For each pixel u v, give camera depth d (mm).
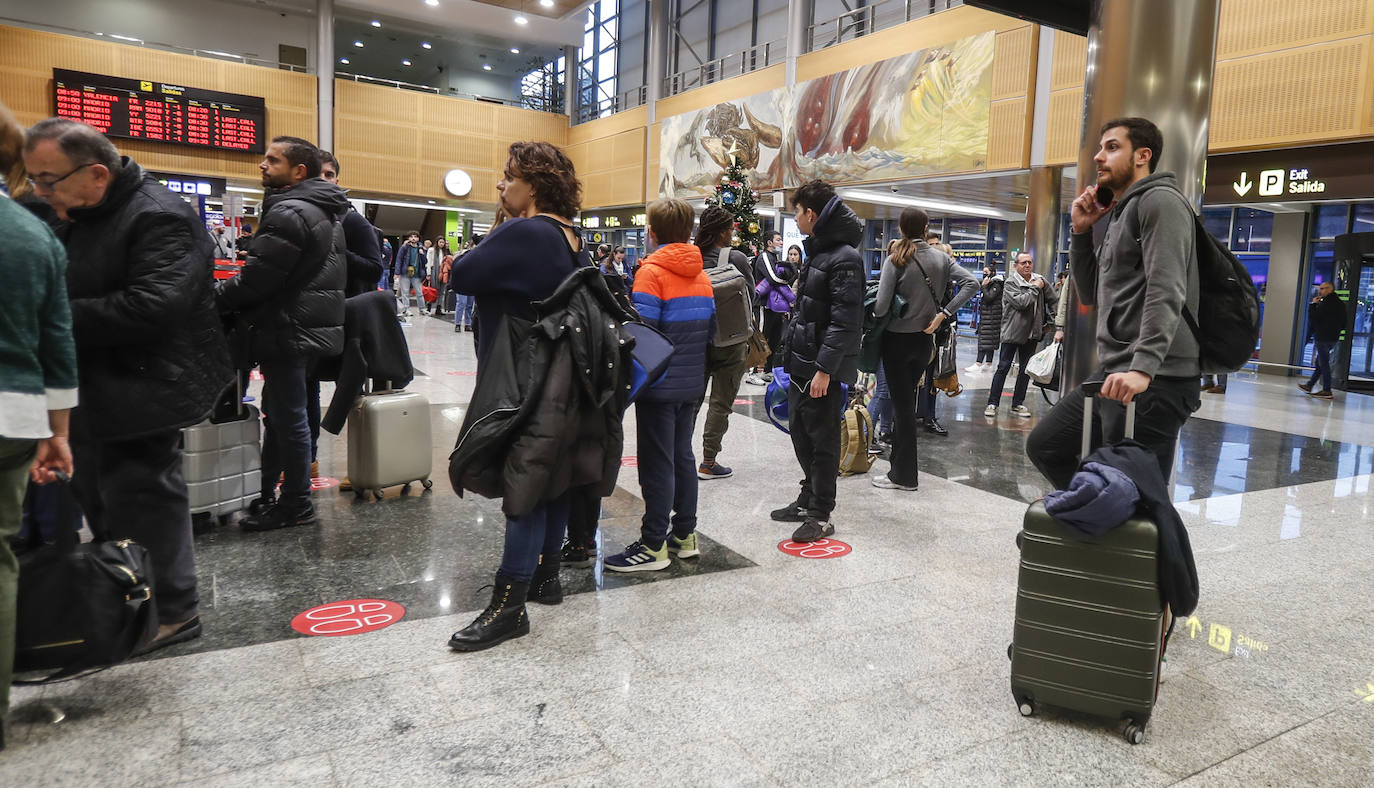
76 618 1924
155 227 2221
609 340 2455
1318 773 1884
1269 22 9695
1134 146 2299
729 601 2834
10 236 1688
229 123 19891
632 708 2092
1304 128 9438
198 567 3037
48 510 2684
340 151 22000
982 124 12961
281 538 3379
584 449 2537
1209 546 3648
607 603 2793
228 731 1933
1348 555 3535
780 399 4273
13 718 1964
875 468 5016
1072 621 2029
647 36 24922
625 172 22781
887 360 4352
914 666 2373
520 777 1779
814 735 1987
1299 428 7152
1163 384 2201
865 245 20781
